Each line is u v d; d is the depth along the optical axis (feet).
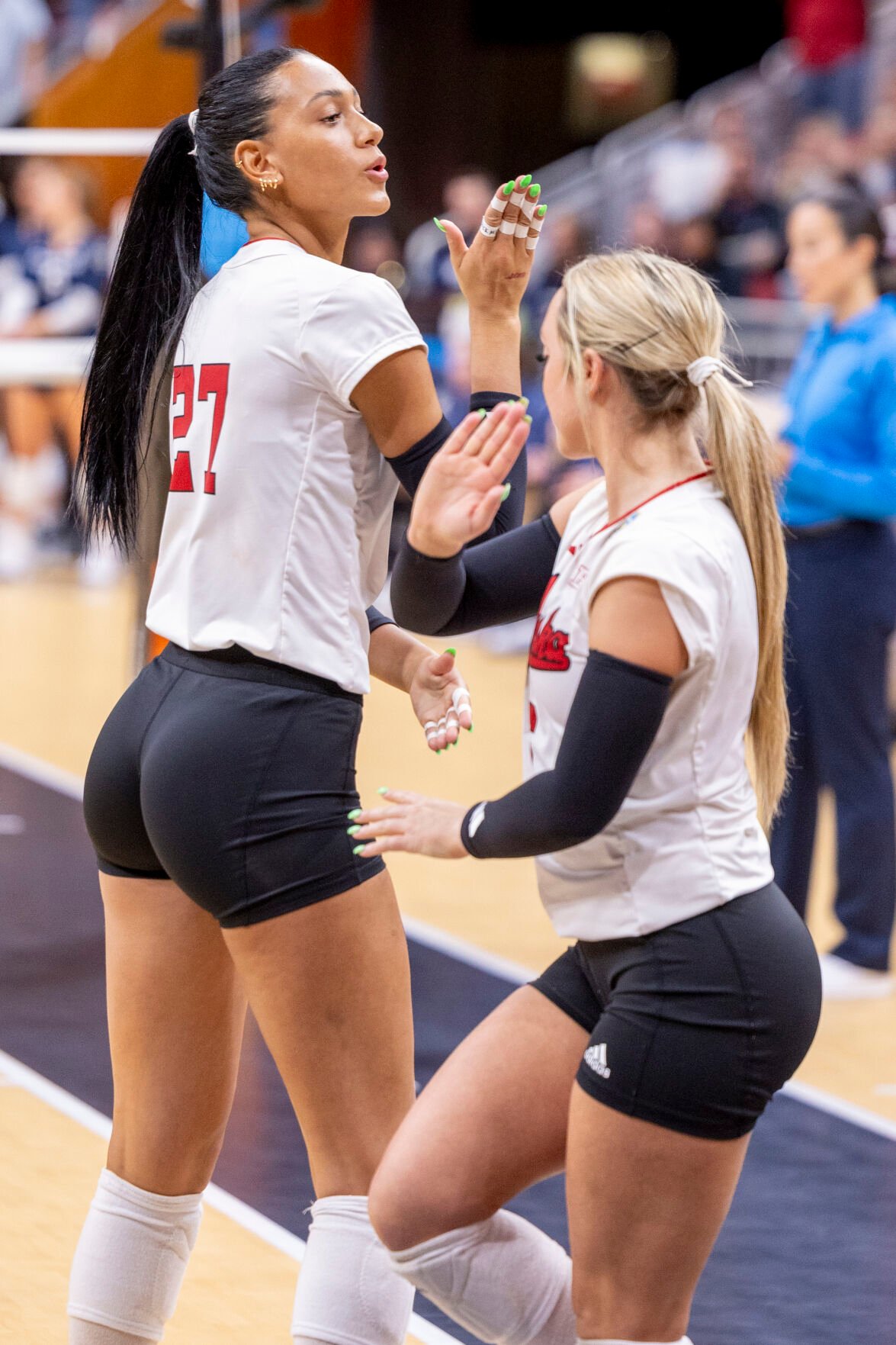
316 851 12.37
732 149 65.67
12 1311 15.98
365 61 89.04
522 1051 12.14
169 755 12.43
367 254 67.05
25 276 58.44
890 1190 19.84
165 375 13.55
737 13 103.60
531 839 11.30
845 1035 25.31
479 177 67.26
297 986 12.47
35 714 45.88
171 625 12.81
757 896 11.76
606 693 11.10
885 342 25.84
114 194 63.67
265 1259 17.39
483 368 13.88
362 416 12.51
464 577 12.91
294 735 12.39
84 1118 20.92
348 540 12.64
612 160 74.23
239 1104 21.71
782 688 12.30
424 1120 12.07
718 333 12.10
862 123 67.92
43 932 28.55
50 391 68.49
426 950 28.60
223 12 27.27
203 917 13.23
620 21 104.27
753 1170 20.36
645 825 11.56
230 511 12.47
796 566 26.53
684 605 11.13
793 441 26.55
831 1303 16.87
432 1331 15.94
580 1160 11.56
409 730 47.24
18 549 69.67
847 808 27.09
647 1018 11.41
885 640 26.68
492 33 103.91
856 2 68.08
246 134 12.92
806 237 26.66
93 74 66.28
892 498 25.58
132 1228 13.55
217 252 13.51
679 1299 11.68
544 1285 12.07
